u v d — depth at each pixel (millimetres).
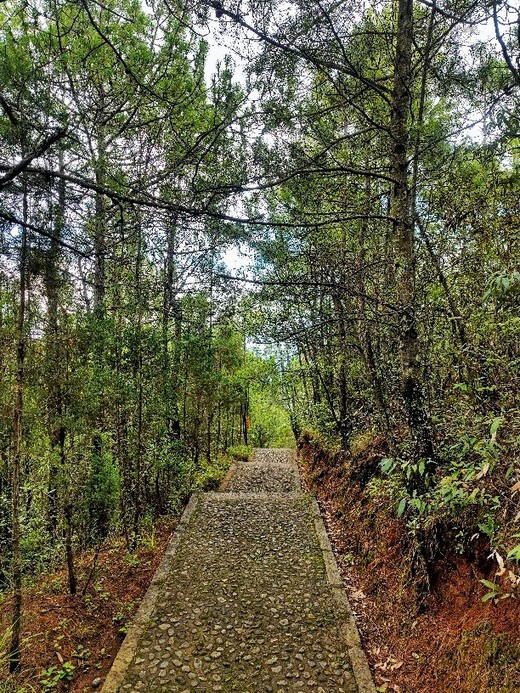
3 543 5047
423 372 4289
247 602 4617
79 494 4551
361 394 7254
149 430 6668
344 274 4359
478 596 3219
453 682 2912
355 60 4199
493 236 3340
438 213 4008
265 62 3445
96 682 3566
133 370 6215
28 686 3445
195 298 7613
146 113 4465
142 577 5320
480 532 3330
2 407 3840
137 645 3914
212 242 4070
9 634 3857
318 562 5566
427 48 3807
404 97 4191
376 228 5734
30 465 4699
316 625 4195
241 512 7527
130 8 5133
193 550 5957
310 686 3416
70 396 4188
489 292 2416
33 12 3316
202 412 10602
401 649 3635
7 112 2486
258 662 3689
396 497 4238
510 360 3037
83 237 3299
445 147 3824
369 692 3326
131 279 5223
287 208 4371
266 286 4648
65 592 4832
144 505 7051
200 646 3898
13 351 3785
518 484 2020
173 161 3250
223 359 11711
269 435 26484
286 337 5039
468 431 2980
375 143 4887
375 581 4719
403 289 4105
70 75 3654
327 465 9531
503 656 2637
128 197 2682
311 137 4488
